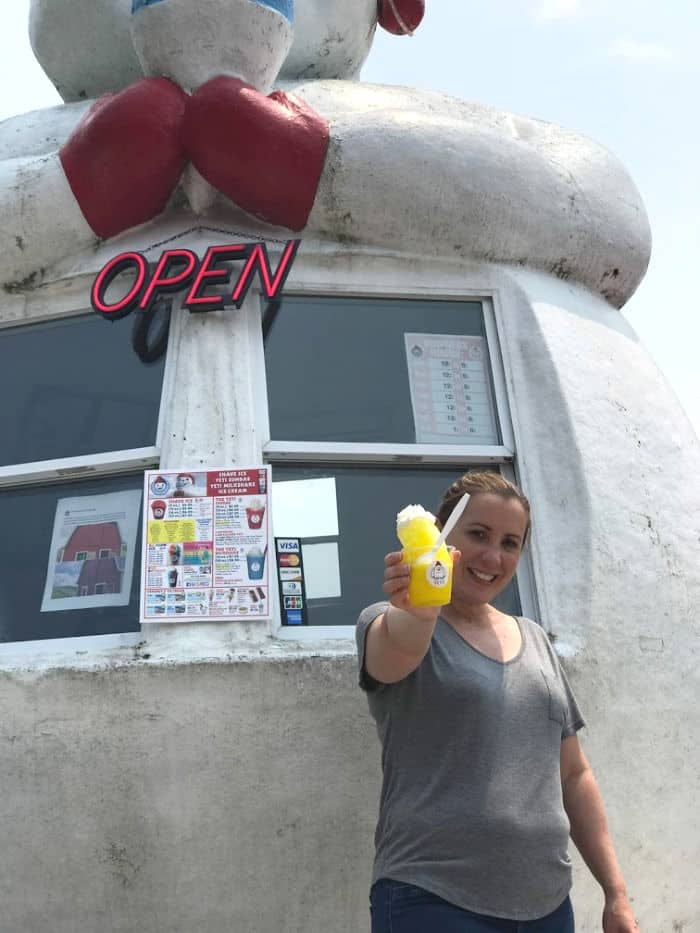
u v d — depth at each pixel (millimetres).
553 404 3973
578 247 4352
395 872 2410
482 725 2480
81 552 3799
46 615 3729
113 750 3254
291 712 3291
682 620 3818
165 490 3605
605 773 3498
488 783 2438
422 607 2320
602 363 4199
